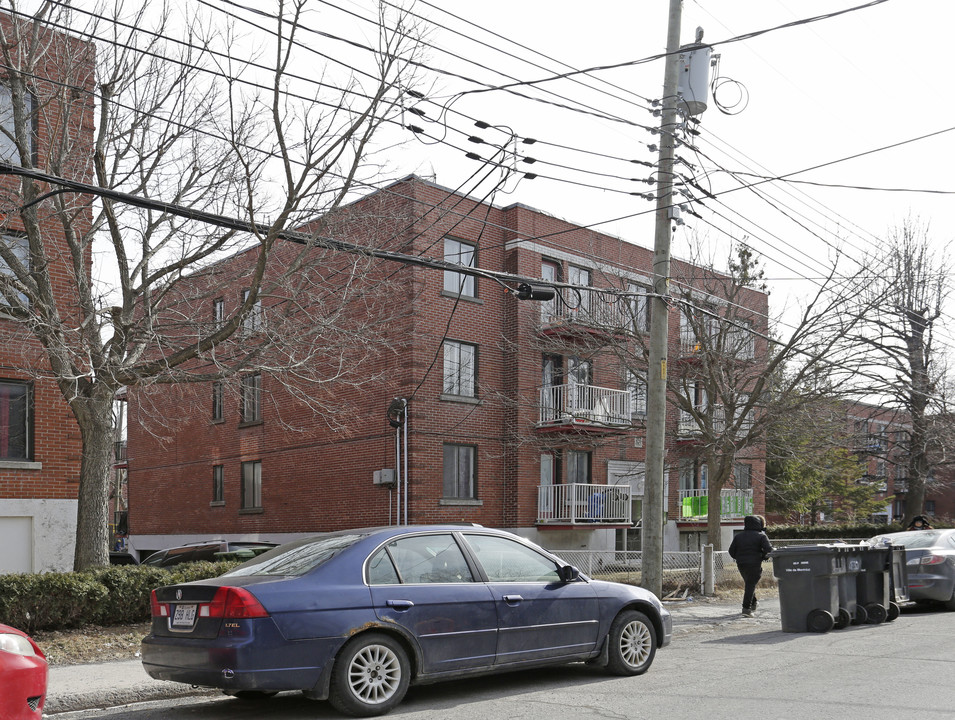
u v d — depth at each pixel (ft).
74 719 25.70
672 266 77.00
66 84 41.04
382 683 24.26
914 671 29.78
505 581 27.40
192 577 42.37
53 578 37.99
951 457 98.73
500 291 80.59
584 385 79.20
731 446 67.15
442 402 74.74
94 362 41.06
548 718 23.30
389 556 25.52
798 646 37.14
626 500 85.40
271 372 44.96
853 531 106.83
